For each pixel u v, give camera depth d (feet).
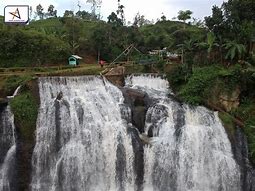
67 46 193.77
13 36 174.50
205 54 163.63
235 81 145.59
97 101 136.77
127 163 128.16
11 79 136.87
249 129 137.39
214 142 135.44
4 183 120.47
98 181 126.82
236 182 132.05
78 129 129.39
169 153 130.82
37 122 125.18
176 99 145.28
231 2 171.01
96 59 211.41
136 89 147.02
